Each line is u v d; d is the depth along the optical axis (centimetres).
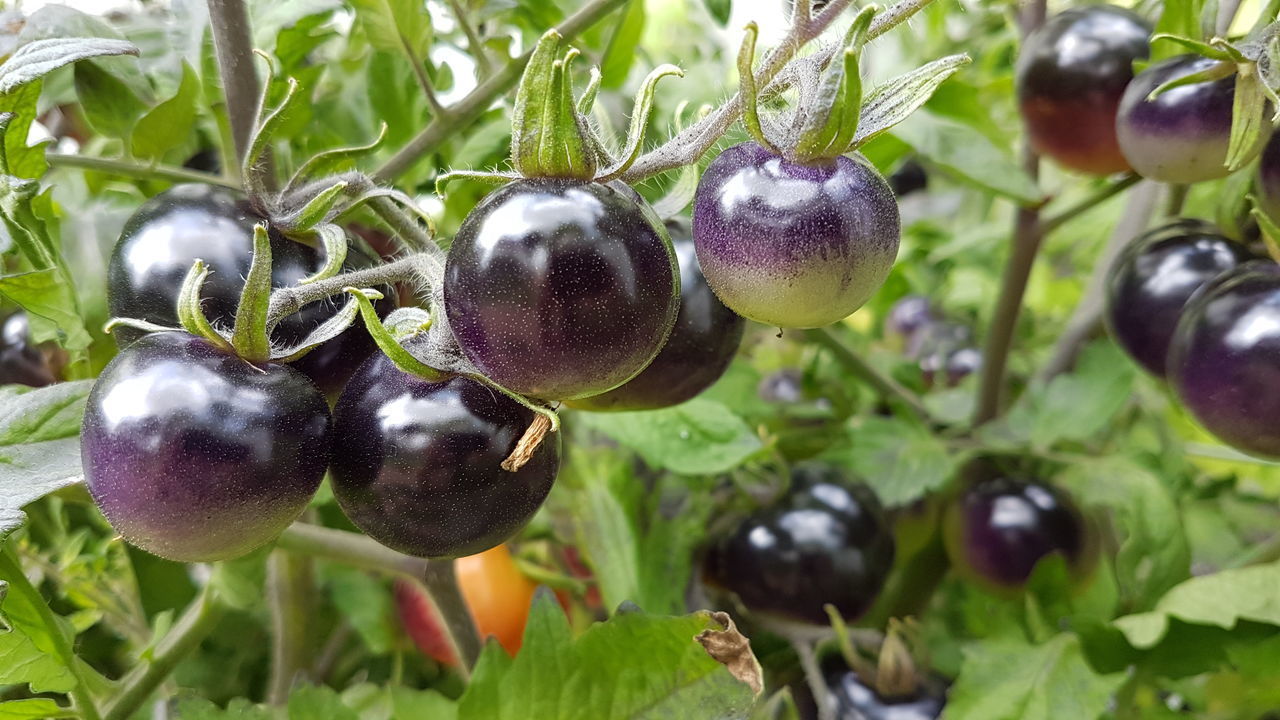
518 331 15
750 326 38
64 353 25
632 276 15
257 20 26
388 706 29
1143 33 27
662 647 21
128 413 15
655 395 20
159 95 26
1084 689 25
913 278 50
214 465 15
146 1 30
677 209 19
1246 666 26
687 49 51
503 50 29
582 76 31
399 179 30
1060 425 33
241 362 16
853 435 34
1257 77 20
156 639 27
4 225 19
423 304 20
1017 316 34
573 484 35
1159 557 28
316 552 26
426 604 32
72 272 24
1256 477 46
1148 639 25
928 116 31
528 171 16
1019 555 31
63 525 29
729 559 31
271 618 33
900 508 35
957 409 37
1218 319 21
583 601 36
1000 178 30
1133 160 24
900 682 28
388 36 24
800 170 16
